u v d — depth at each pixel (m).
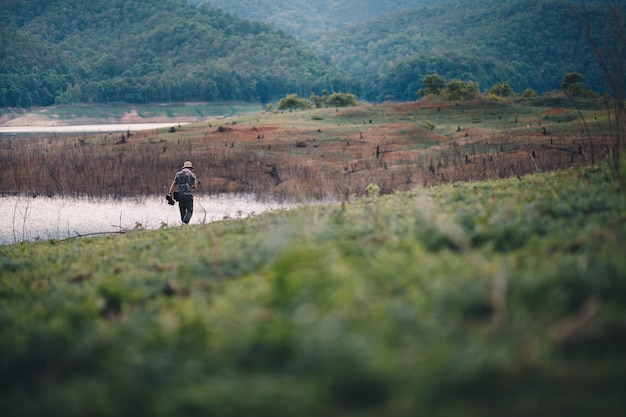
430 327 6.93
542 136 64.19
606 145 27.59
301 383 6.21
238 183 54.53
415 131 77.06
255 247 12.84
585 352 6.57
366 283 8.39
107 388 6.65
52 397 6.67
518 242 10.71
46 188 52.09
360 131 79.12
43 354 7.97
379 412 5.70
